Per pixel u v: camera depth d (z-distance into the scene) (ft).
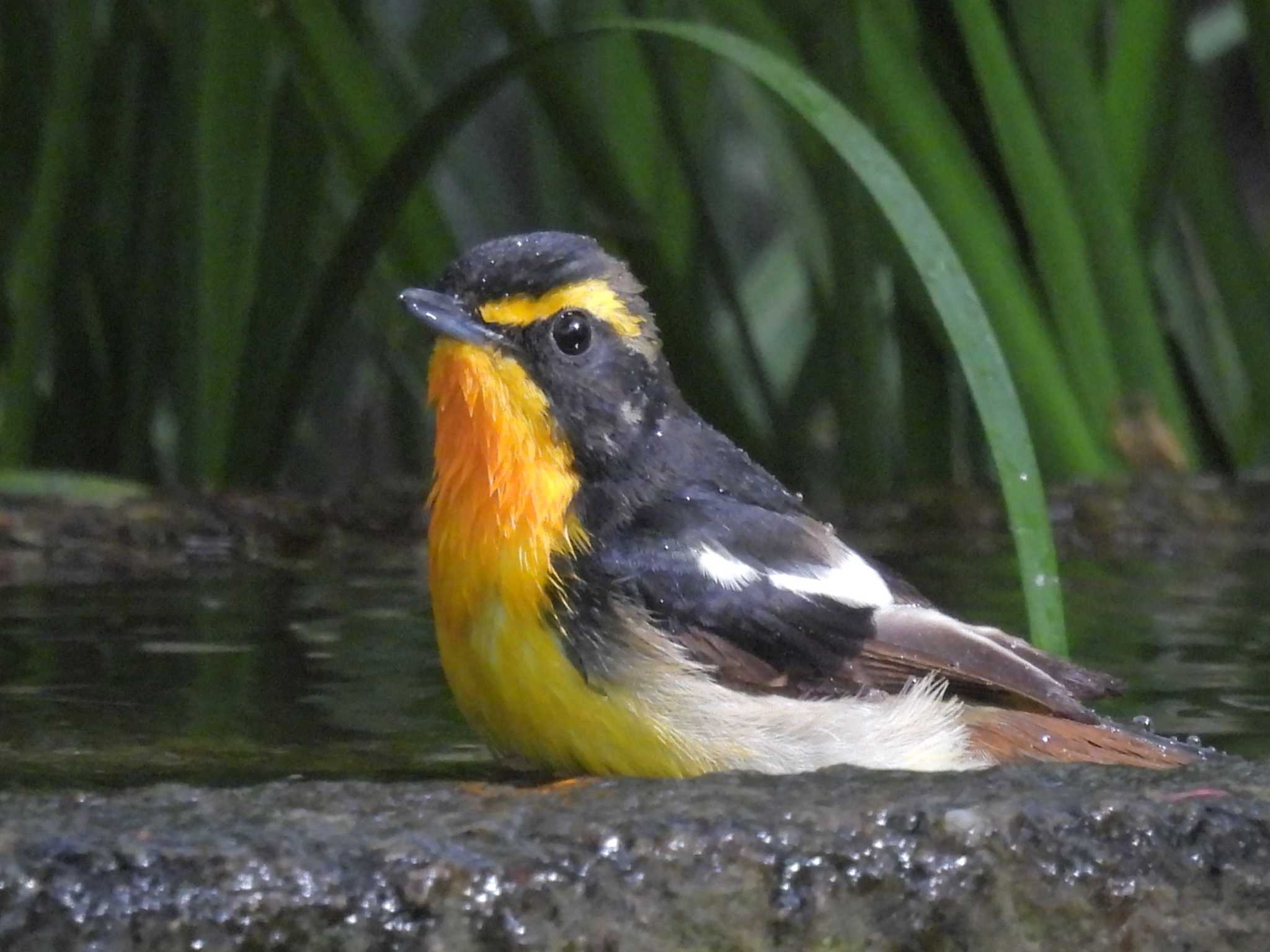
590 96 39.27
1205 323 49.44
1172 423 40.81
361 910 17.08
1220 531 39.14
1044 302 42.04
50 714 25.34
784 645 24.75
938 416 43.62
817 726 23.93
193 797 18.72
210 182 39.14
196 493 38.86
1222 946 18.72
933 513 40.81
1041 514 26.86
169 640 30.07
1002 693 25.03
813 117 29.04
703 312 43.55
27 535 36.42
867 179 28.43
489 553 24.14
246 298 39.99
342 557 37.17
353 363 50.96
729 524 25.36
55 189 39.06
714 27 36.50
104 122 41.50
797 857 18.10
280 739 24.52
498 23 40.55
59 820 17.67
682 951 17.90
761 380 44.01
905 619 25.03
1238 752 24.30
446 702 26.76
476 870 17.37
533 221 58.23
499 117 63.41
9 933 16.60
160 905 16.76
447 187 61.46
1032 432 39.99
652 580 24.52
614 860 17.78
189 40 39.47
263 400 41.11
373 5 49.60
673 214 43.01
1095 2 41.68
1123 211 39.88
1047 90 39.40
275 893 16.92
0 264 41.42
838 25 39.83
